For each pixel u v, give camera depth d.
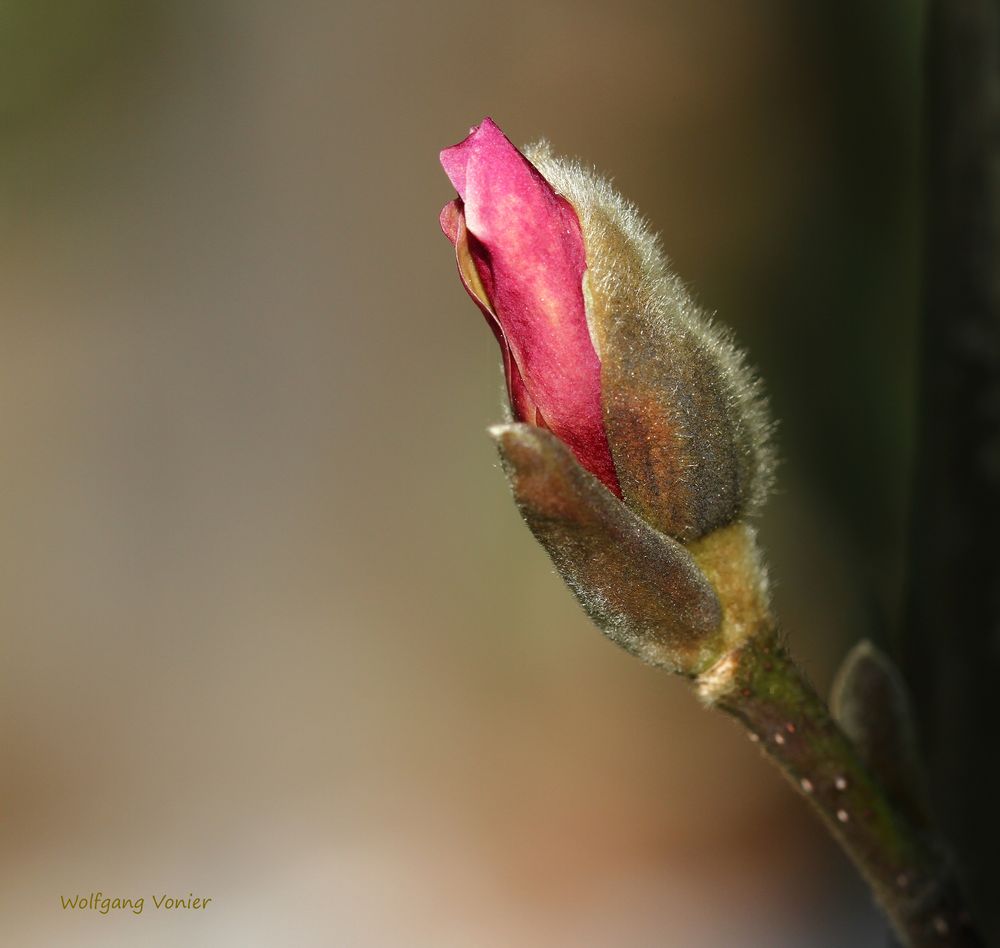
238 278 1.43
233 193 1.43
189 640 1.28
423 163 1.38
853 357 0.99
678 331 0.49
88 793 1.15
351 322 1.39
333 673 1.22
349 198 1.40
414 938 0.98
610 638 0.49
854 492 0.97
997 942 0.52
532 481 0.48
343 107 1.39
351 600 1.29
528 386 0.48
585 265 0.48
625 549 0.48
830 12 1.04
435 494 1.31
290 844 1.07
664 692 1.15
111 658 1.27
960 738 0.53
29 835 1.10
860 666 0.50
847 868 1.00
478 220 0.48
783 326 1.03
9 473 1.38
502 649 1.21
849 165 1.02
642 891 1.02
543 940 0.98
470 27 1.35
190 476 1.38
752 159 1.13
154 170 1.43
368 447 1.35
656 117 1.21
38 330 1.44
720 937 0.96
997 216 0.53
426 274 1.38
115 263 1.45
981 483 0.53
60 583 1.32
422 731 1.17
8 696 1.24
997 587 0.53
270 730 1.19
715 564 0.49
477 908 1.01
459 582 1.26
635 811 1.07
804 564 0.98
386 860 1.05
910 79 0.99
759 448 0.49
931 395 0.53
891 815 0.50
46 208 1.44
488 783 1.12
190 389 1.40
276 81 1.40
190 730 1.20
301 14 1.38
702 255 1.11
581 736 1.14
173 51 1.40
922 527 0.53
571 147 1.25
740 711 0.49
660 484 0.49
